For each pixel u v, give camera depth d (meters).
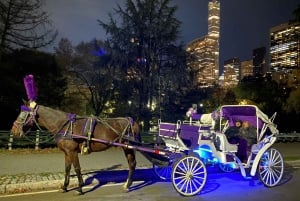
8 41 26.30
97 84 35.78
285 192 9.65
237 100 47.72
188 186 9.12
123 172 11.77
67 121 9.00
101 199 8.54
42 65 31.36
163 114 32.50
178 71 34.00
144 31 34.00
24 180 9.89
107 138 9.30
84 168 12.34
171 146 10.41
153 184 10.31
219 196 9.05
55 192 9.23
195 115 11.49
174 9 34.38
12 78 27.28
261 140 10.58
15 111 27.77
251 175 10.05
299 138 27.41
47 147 17.44
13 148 16.92
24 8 25.94
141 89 33.12
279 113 42.12
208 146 10.03
